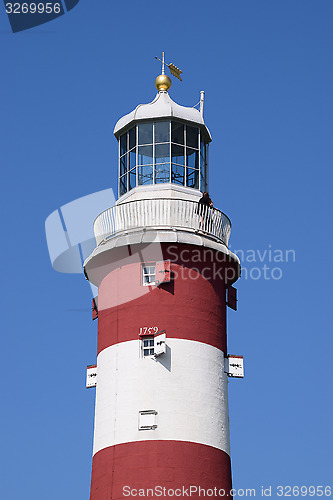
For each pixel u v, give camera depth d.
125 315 45.97
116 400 44.66
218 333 46.44
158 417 43.78
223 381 45.88
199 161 49.34
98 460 44.38
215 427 44.53
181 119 49.09
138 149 48.97
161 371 44.53
